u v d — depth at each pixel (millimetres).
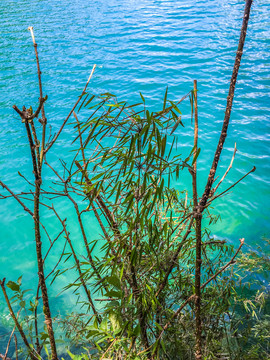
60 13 20516
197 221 1902
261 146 8195
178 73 12172
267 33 15055
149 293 2223
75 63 13648
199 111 9711
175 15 18688
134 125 1743
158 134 1659
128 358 1975
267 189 6867
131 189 1817
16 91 11680
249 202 6535
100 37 16297
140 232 1954
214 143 8383
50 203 6910
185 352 2867
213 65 12555
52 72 12992
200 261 1996
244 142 8367
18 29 18031
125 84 11695
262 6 19062
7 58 14438
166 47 14516
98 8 21141
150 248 2027
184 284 2729
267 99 10141
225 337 3250
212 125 9062
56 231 6324
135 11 20000
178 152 8117
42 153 1450
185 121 9289
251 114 9430
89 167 7445
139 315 2100
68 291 4918
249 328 3270
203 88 10992
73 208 6746
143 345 2238
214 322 3020
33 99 11109
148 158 1643
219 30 15836
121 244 1930
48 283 5160
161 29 16719
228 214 6234
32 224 6551
